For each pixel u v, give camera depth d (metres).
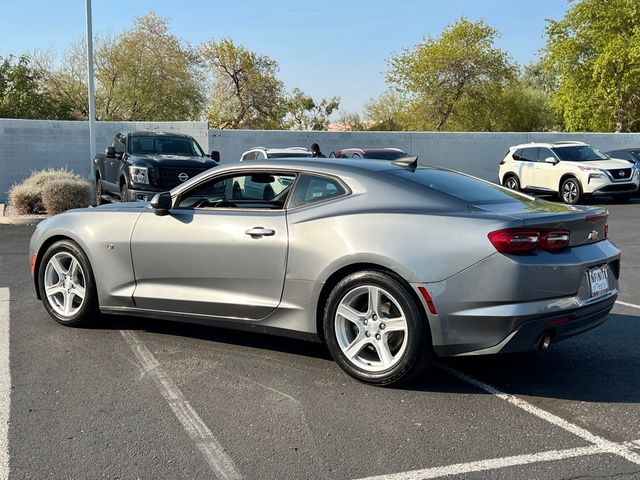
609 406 4.45
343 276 4.81
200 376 4.95
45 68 33.34
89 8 17.64
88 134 21.42
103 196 16.48
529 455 3.71
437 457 3.68
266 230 5.06
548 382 4.91
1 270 9.15
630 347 5.80
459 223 4.46
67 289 6.18
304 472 3.50
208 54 37.12
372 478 3.44
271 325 5.12
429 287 4.42
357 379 4.78
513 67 36.22
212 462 3.61
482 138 26.72
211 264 5.30
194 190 5.60
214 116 37.88
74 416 4.20
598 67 31.59
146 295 5.65
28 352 5.48
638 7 30.84
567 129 34.91
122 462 3.60
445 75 35.91
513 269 4.29
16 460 3.61
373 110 48.81
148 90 34.22
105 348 5.60
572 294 4.50
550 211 4.73
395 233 4.57
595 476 3.47
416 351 4.50
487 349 4.39
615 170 18.94
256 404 4.43
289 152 16.36
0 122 20.28
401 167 5.29
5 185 20.55
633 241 12.28
